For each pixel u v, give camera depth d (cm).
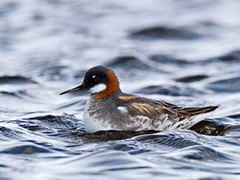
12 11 2631
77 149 983
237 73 1744
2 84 1641
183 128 1195
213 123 1220
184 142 1024
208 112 1205
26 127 1159
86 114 1159
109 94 1163
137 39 2261
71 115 1288
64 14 2636
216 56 1967
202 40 2238
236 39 2206
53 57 1989
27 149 970
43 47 2127
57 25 2452
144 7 2797
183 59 1958
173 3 2869
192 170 854
